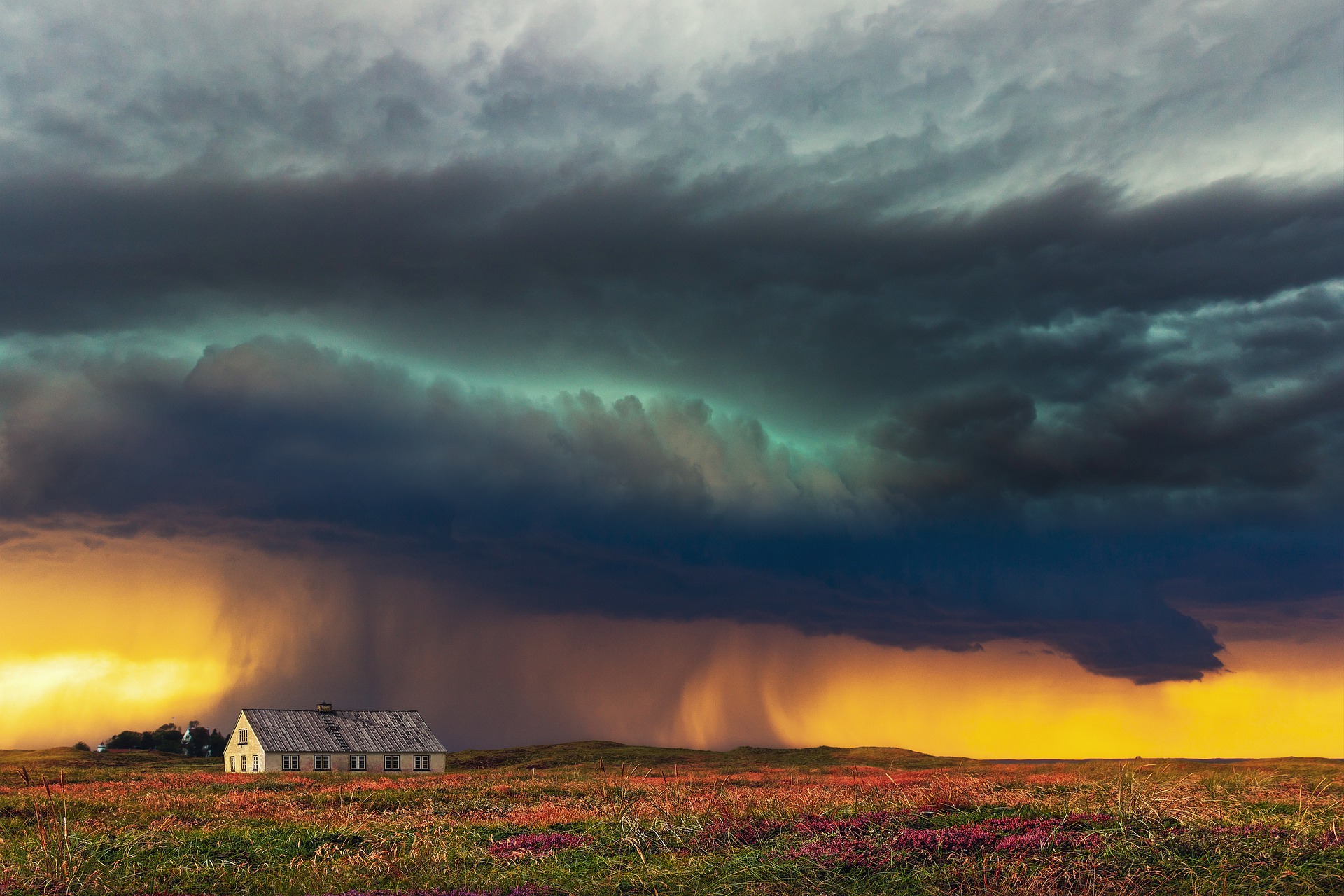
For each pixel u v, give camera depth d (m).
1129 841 15.73
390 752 95.94
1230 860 14.53
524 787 44.22
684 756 113.19
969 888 14.13
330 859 19.64
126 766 104.00
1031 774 49.19
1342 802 20.08
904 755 103.50
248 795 40.22
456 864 18.70
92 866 18.38
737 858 16.66
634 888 15.80
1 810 31.47
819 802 24.17
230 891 17.12
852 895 14.45
